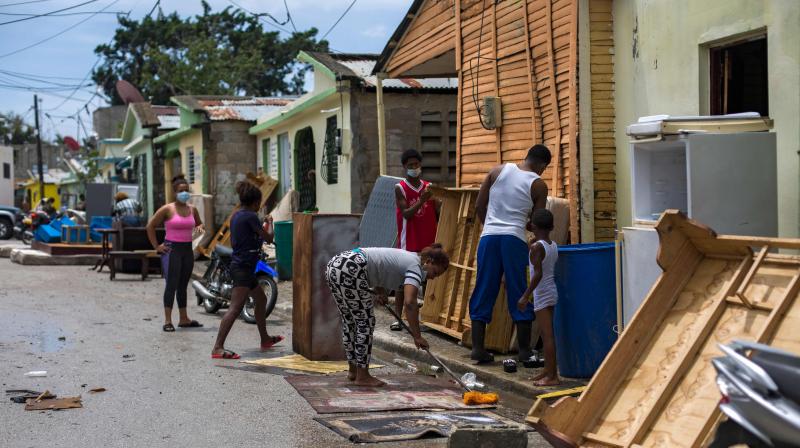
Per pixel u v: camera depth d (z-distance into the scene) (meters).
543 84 8.74
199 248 19.45
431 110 14.82
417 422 5.84
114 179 39.16
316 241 8.21
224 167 21.41
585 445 4.47
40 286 14.58
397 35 12.09
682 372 4.37
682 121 6.01
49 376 7.32
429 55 11.27
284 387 7.04
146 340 9.30
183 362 8.05
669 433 4.19
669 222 4.71
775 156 5.92
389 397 6.62
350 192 14.73
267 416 6.05
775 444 3.11
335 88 14.43
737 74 7.13
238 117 21.17
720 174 5.86
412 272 6.76
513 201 7.21
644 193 6.43
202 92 40.91
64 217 23.77
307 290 8.27
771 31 6.37
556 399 6.12
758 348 3.27
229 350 8.78
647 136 6.09
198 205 19.81
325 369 7.76
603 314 6.73
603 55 8.12
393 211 10.36
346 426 5.70
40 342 9.02
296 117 17.98
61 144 78.62
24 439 5.38
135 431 5.62
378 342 9.04
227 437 5.50
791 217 6.24
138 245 16.73
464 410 6.28
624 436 4.37
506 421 5.93
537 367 7.28
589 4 8.08
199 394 6.73
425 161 14.83
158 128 27.06
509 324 7.92
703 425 3.99
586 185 8.09
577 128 8.07
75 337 9.40
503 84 9.50
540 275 6.47
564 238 8.09
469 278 8.57
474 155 10.16
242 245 8.48
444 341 8.67
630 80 7.93
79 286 14.77
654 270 5.97
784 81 6.27
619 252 6.39
